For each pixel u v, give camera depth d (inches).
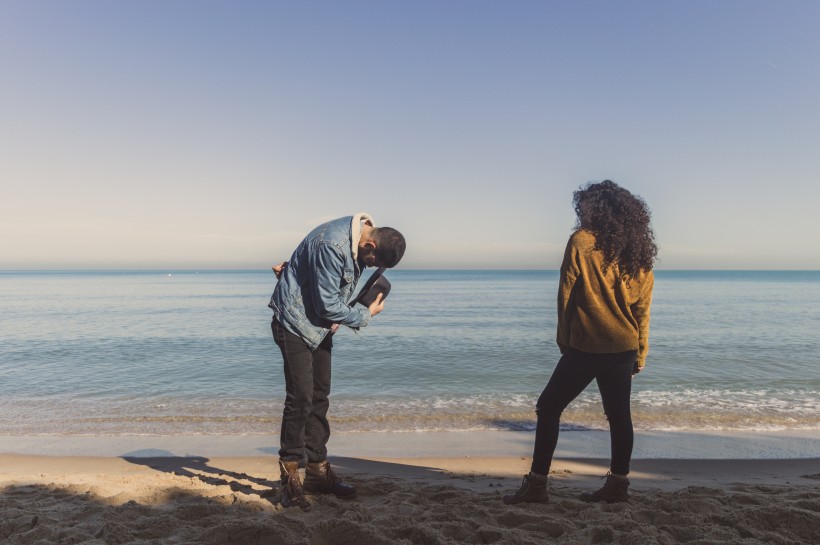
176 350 532.1
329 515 108.7
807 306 1273.4
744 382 369.7
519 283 3870.6
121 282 4574.3
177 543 91.7
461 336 657.6
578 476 161.2
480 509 112.1
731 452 198.1
